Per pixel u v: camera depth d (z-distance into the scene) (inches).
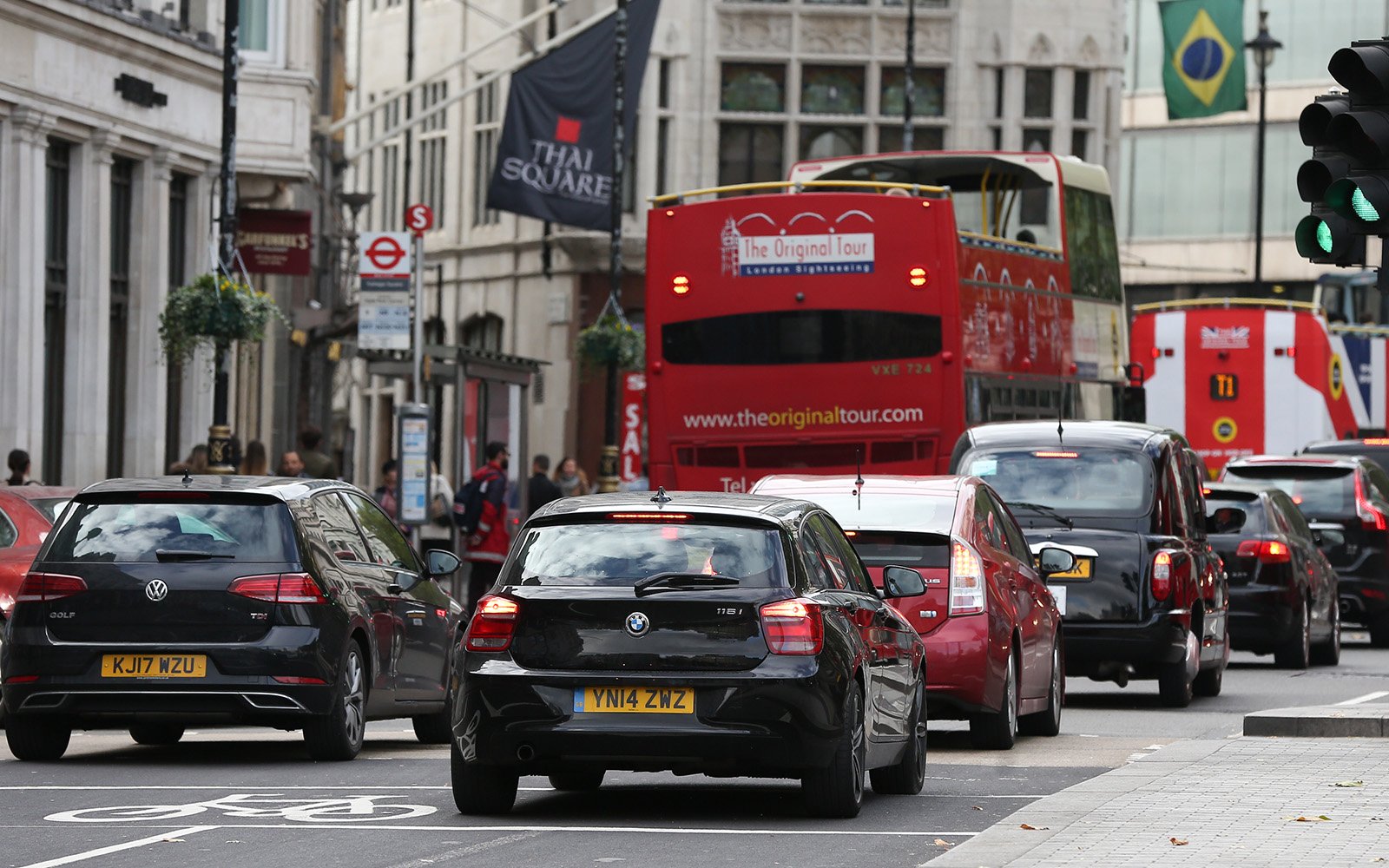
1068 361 3789.4
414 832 1438.2
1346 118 1576.0
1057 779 1759.4
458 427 4025.6
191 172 4288.9
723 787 1717.5
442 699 2127.2
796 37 7199.8
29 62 3690.9
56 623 1823.3
